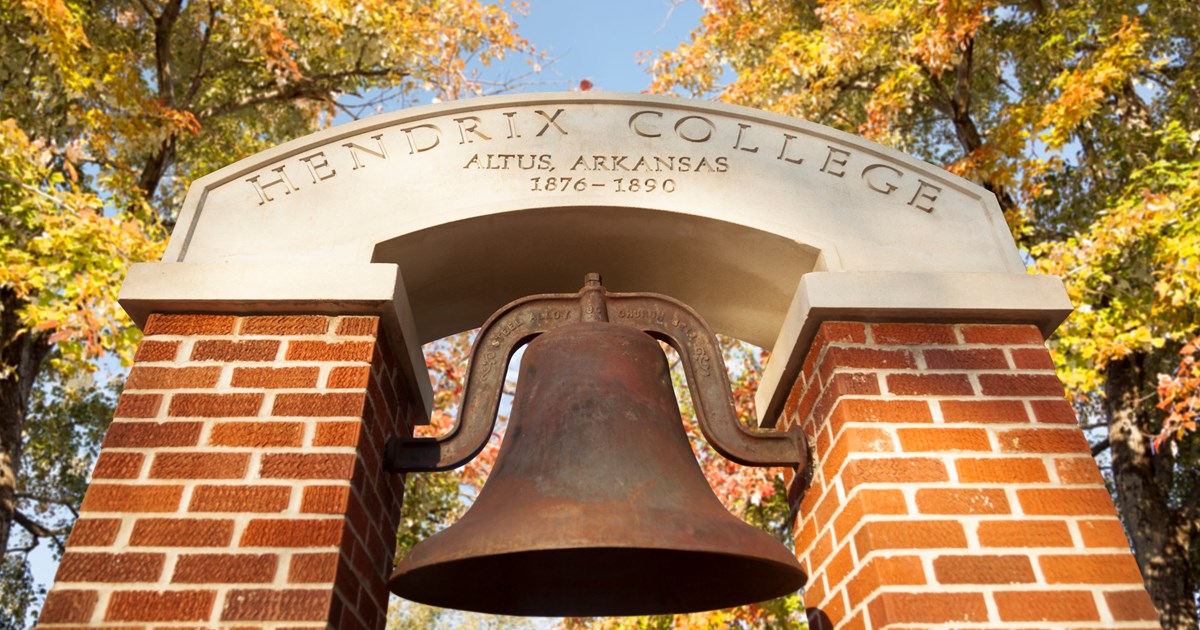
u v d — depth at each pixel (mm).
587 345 2637
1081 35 9383
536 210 2832
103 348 6219
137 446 2340
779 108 9758
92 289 5953
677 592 2746
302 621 2076
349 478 2303
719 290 3254
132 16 9750
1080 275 7332
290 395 2453
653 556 2758
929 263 2861
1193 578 10875
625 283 3260
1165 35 9500
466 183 2887
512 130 3025
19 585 14555
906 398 2592
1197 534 9336
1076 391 7566
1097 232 7344
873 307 2709
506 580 2738
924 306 2721
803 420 2945
